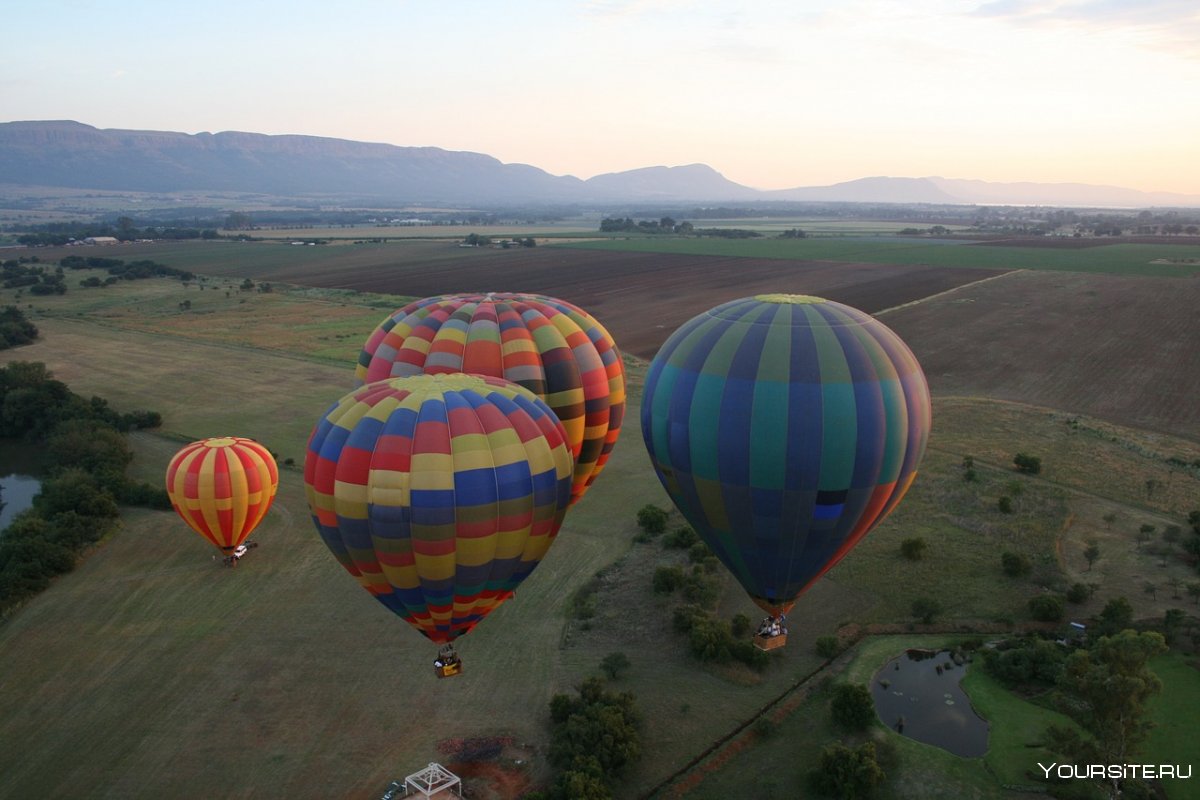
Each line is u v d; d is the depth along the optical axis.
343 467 19.73
